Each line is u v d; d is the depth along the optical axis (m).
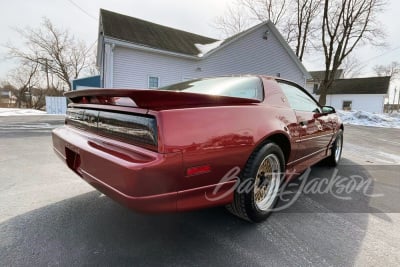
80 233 1.78
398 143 6.78
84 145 1.67
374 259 1.55
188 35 13.97
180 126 1.37
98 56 15.88
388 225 2.00
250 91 2.19
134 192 1.28
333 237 1.80
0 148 4.61
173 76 11.41
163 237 1.76
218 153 1.53
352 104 29.64
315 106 3.07
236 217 2.08
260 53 13.77
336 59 16.88
